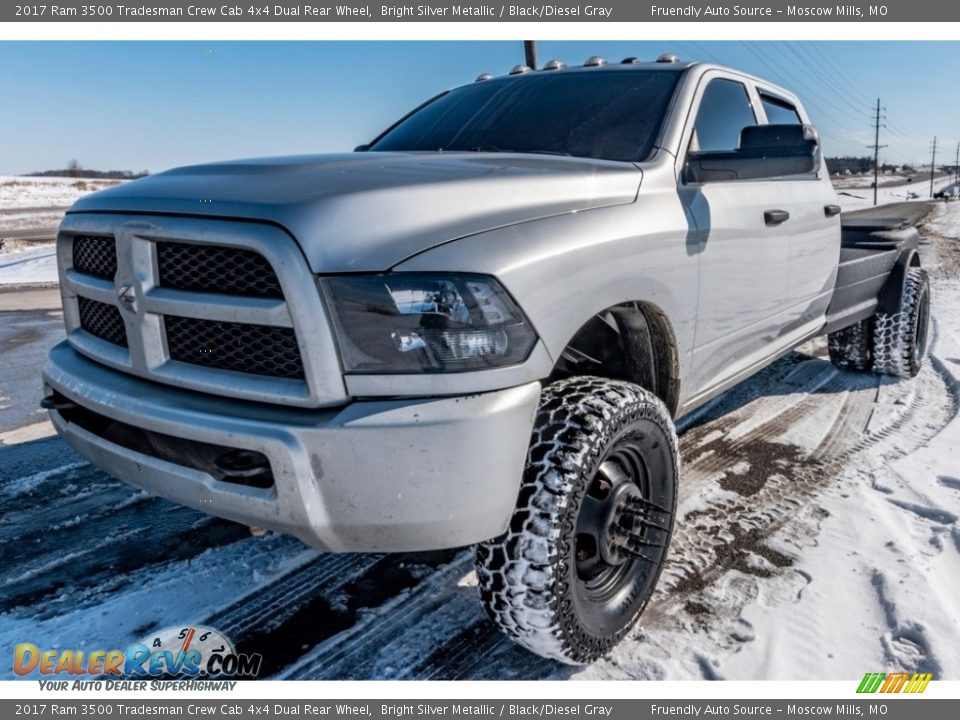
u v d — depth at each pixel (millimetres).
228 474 1747
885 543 2787
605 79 3174
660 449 2291
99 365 2221
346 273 1689
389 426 1665
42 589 2518
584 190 2229
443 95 3703
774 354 3639
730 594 2484
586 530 2061
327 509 1701
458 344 1722
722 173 2613
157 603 2439
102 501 3219
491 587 1939
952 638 2207
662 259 2373
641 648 2215
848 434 4008
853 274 4375
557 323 1908
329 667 2137
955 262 12789
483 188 1992
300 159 2285
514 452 1793
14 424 4316
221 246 1797
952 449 3711
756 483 3371
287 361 1777
